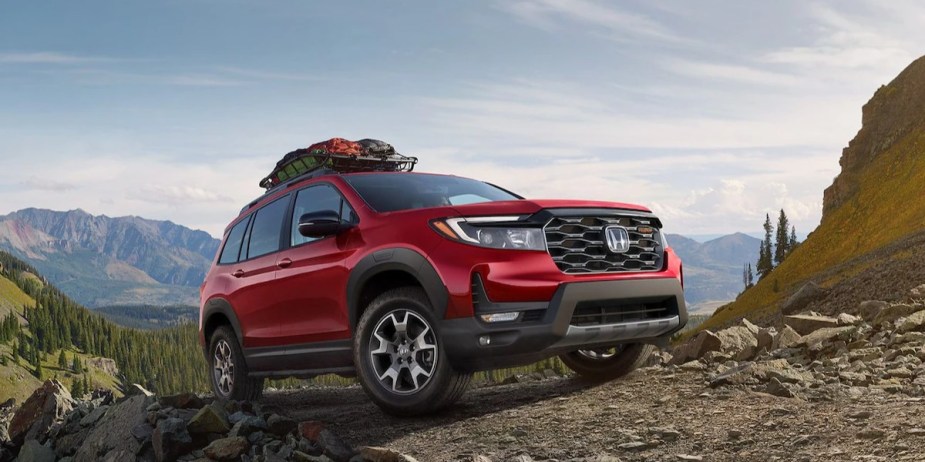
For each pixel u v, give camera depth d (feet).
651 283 18.86
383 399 18.61
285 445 17.63
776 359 22.25
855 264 309.22
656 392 18.62
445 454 15.64
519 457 14.14
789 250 531.09
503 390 22.80
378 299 18.75
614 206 19.25
